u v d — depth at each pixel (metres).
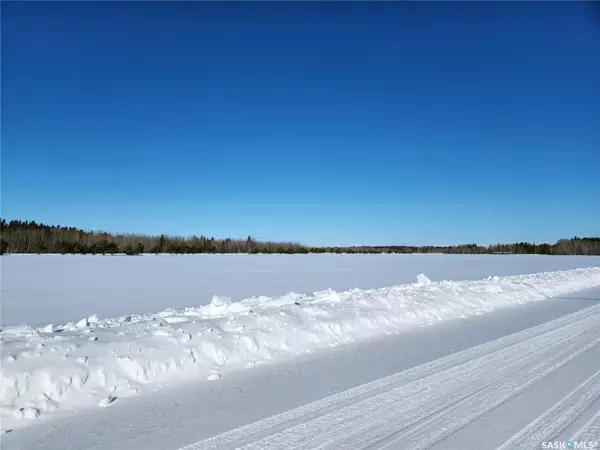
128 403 4.24
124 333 5.72
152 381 4.82
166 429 3.66
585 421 3.86
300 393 4.54
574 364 5.73
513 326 8.59
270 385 4.80
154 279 22.84
